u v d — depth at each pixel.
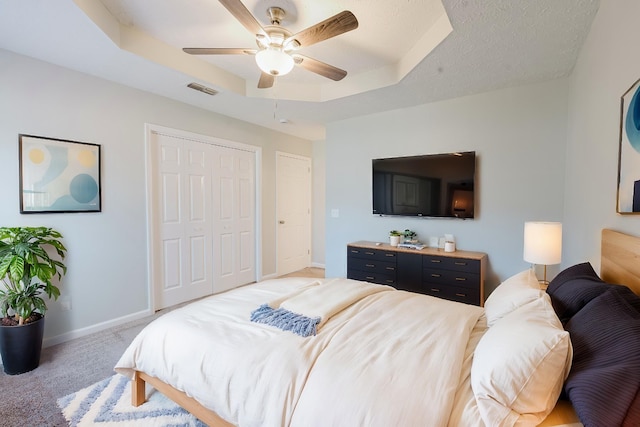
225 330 1.50
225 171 4.07
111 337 2.72
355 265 3.62
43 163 2.49
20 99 2.37
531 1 1.69
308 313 1.61
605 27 1.65
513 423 0.90
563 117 2.75
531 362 0.94
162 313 3.30
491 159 3.10
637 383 0.79
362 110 3.69
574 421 0.93
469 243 3.25
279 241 4.98
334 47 2.53
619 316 1.00
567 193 2.65
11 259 2.01
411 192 3.52
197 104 3.55
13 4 1.75
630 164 1.32
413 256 3.21
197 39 2.48
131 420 1.66
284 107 3.61
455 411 0.97
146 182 3.19
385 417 0.95
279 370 1.20
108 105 2.88
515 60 2.39
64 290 2.64
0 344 2.09
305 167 5.48
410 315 1.66
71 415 1.70
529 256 2.20
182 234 3.60
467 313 1.70
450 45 2.16
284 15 2.07
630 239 1.27
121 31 2.26
